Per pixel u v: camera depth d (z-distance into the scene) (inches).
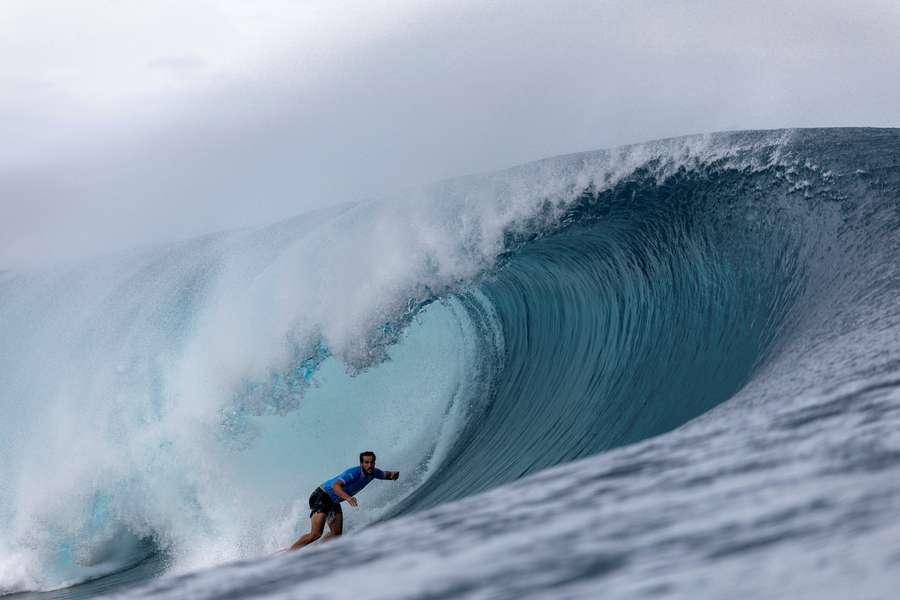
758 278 959.0
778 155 1046.4
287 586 165.6
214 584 176.7
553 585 134.2
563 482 205.5
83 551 1122.7
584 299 1221.1
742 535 140.3
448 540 176.4
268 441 1214.3
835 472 166.2
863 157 971.3
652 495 176.9
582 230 1236.5
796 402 253.6
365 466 838.5
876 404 226.2
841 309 621.6
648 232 1150.3
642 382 1029.8
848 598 107.7
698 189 1124.5
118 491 1163.3
